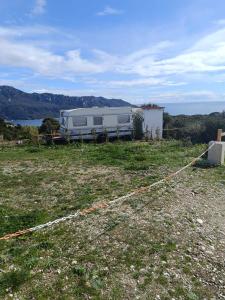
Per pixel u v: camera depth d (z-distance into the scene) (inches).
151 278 201.3
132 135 1092.5
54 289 188.7
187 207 319.9
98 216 293.1
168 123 1339.8
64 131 1015.6
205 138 1240.8
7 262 215.8
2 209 320.2
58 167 528.4
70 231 263.1
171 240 247.6
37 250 231.6
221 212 315.9
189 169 480.7
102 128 1046.4
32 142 938.7
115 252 229.6
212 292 192.1
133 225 272.4
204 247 241.1
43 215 300.2
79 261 218.1
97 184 409.1
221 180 423.2
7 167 538.3
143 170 480.7
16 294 183.8
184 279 202.1
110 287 191.8
